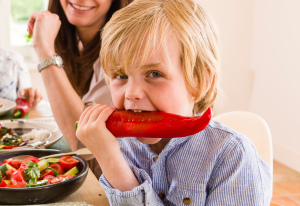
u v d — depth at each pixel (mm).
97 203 760
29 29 1229
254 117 1163
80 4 1188
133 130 619
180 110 649
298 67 2850
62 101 1081
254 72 3396
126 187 720
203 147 790
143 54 602
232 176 737
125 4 1282
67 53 1361
